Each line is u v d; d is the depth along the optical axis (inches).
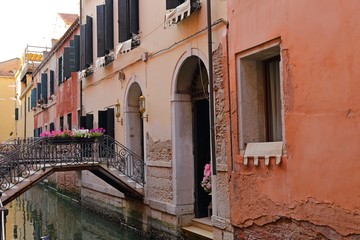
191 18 336.2
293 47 217.2
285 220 225.5
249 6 251.1
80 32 636.1
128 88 467.2
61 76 831.1
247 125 260.1
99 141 431.2
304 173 209.9
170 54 372.5
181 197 362.9
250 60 262.7
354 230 183.0
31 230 512.1
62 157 415.2
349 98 185.2
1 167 385.7
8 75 1744.6
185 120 368.8
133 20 435.2
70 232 488.7
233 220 266.8
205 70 356.2
